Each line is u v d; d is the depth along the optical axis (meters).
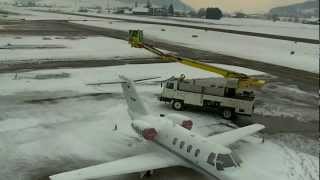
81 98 32.75
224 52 70.38
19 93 33.47
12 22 124.94
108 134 24.12
